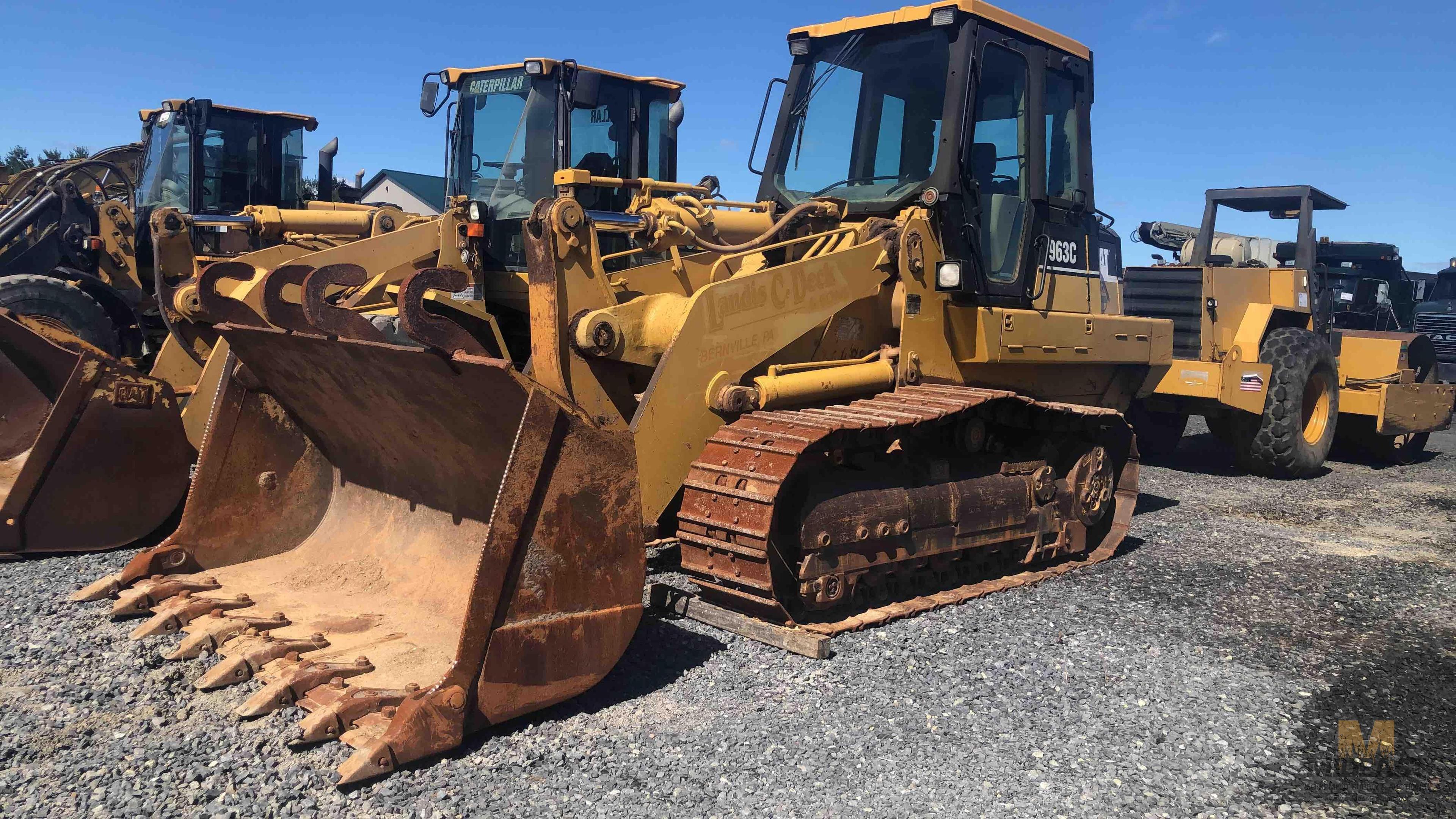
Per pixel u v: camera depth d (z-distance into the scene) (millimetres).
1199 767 3412
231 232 10141
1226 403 9602
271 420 5004
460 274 3668
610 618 3703
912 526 4980
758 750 3393
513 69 8258
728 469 4492
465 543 4422
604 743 3424
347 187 14375
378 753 3098
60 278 9555
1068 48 6727
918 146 6055
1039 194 6363
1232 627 4977
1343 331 12383
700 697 3836
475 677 3336
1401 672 4410
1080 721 3734
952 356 5855
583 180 5379
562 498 3529
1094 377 7074
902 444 5176
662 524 5250
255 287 6047
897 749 3438
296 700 3537
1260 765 3451
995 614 5008
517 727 3537
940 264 5598
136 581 4633
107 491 5688
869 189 6207
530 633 3467
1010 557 5820
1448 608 5441
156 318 10531
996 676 4152
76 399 5551
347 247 6785
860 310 5723
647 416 4770
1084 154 6941
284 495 5059
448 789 3076
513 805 2994
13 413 6852
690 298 5000
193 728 3406
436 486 4578
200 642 3984
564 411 3492
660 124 9359
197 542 4789
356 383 4242
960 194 5742
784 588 4699
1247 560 6406
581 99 8047
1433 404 11641
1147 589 5605
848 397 5488
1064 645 4578
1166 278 10383
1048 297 6516
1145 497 8719
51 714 3504
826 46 6609
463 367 3533
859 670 4145
